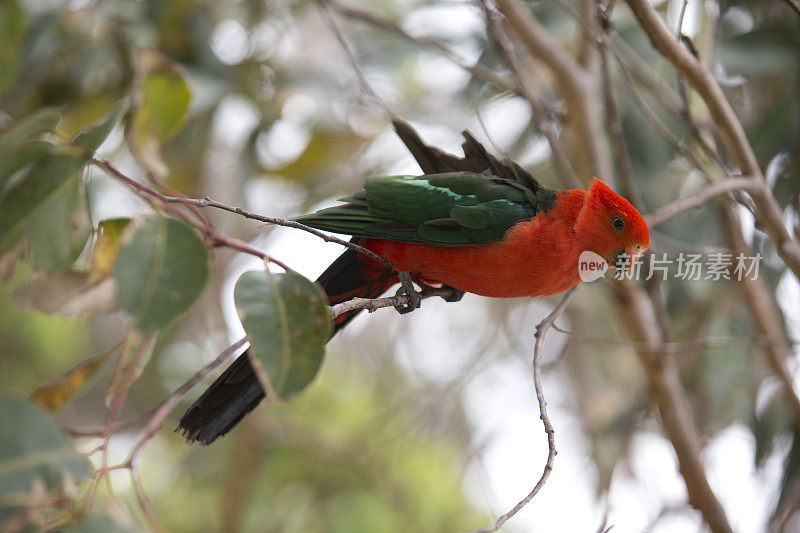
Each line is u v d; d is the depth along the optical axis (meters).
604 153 9.05
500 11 8.78
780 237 7.33
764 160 10.23
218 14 10.90
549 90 11.16
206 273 4.69
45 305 5.12
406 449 13.05
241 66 11.16
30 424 4.12
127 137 6.33
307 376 4.68
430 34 11.29
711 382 10.58
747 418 10.66
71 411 13.57
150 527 4.50
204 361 12.86
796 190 9.77
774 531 10.16
